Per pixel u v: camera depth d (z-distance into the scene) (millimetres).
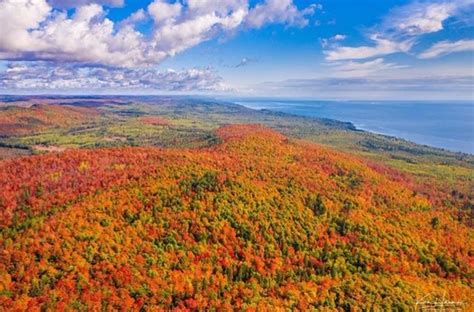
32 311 59562
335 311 68250
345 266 81250
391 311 68312
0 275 65062
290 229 88625
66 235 76062
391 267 83375
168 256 75562
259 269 77062
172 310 64312
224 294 69750
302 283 74438
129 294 65500
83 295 63438
